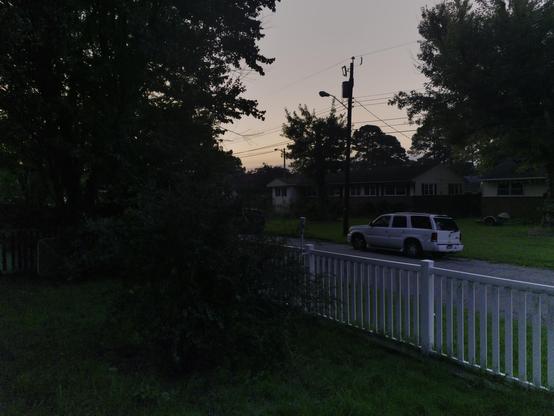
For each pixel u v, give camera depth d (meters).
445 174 40.81
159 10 8.68
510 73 18.70
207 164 6.25
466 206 34.50
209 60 10.56
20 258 9.46
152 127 9.20
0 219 9.48
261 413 3.22
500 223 26.59
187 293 3.80
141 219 3.83
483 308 4.00
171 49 8.89
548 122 18.81
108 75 8.66
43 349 4.57
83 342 4.79
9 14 6.33
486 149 24.62
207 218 3.80
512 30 18.62
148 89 9.82
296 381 3.78
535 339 3.60
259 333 3.93
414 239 14.52
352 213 37.00
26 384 3.62
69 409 3.21
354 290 5.43
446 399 3.43
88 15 8.54
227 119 11.41
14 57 7.65
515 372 3.97
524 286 3.67
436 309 4.43
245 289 3.93
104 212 9.69
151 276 3.96
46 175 10.34
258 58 11.35
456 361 4.21
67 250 8.52
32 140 9.05
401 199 38.28
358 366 4.20
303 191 46.28
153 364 4.15
